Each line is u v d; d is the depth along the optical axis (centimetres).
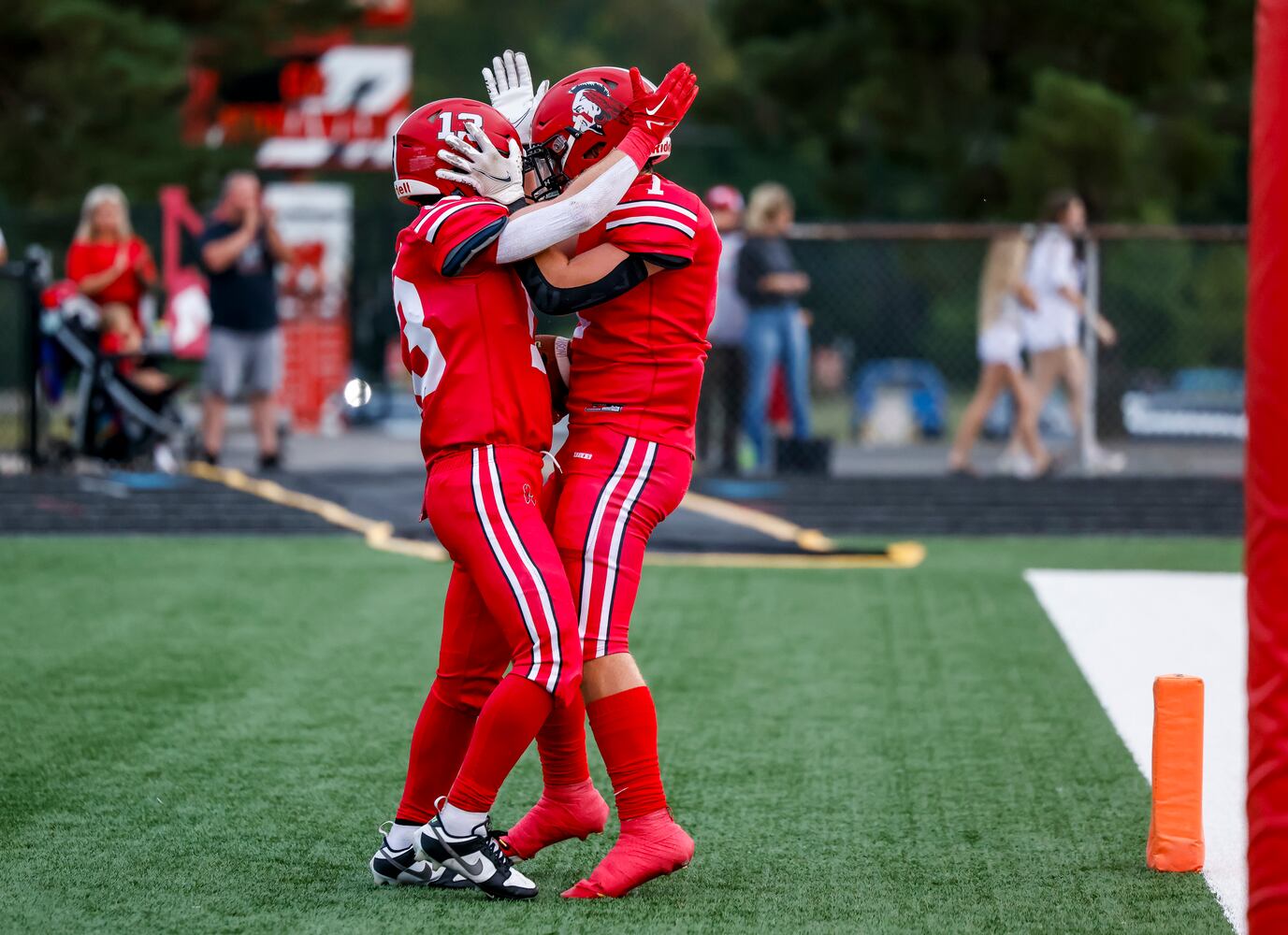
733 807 1440
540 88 1273
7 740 1641
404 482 3384
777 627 2256
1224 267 9375
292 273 4931
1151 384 7444
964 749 1642
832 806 1445
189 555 2802
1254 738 905
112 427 3344
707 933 1120
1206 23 5381
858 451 4584
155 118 5956
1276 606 891
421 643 2114
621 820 1215
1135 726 1734
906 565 2789
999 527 3167
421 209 1222
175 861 1275
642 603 2430
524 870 1270
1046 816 1416
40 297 3409
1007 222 5272
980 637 2197
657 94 1173
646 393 1206
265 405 3500
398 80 6041
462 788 1170
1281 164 882
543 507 1249
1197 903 1186
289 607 2356
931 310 9900
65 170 5716
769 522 3086
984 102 5562
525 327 1205
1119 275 9438
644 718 1205
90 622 2241
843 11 5819
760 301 3438
